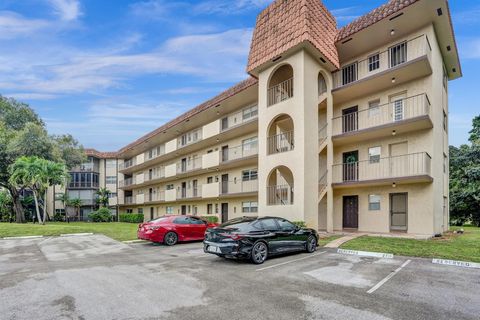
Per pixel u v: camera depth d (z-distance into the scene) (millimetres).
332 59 17078
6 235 18562
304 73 15695
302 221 14188
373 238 13281
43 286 6859
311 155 15766
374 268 8289
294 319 4805
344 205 18328
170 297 5961
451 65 19062
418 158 15430
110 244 14766
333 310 5176
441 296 5891
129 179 42656
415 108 15656
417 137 15609
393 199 16391
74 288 6668
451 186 29281
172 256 10938
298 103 15734
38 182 32562
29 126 34000
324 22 17453
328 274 7695
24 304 5633
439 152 16078
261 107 17984
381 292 6156
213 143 27969
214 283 6969
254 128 22906
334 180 18156
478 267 8219
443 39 16656
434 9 14336
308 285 6715
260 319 4809
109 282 7164
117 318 4918
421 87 15617
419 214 15086
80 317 4969
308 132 15648
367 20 16141
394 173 16297
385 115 16828
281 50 16391
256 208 22812
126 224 32500
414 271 7898
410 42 15961
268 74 17797
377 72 17234
